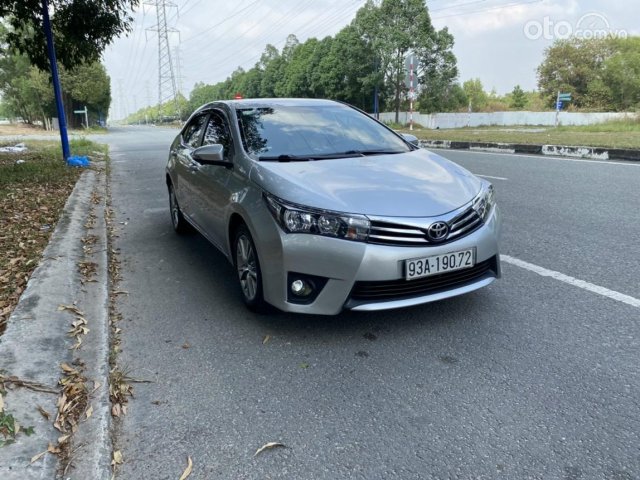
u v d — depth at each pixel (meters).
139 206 7.36
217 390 2.52
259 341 3.02
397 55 36.78
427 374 2.61
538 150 12.12
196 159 3.70
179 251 4.99
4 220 5.93
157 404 2.42
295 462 2.01
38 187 8.47
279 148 3.70
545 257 4.25
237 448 2.10
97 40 12.13
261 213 3.00
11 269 4.12
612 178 7.74
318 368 2.70
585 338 2.89
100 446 2.05
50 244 4.79
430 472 1.93
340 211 2.76
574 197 6.47
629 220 5.25
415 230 2.79
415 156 3.76
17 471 1.86
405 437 2.14
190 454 2.07
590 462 1.95
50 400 2.31
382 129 4.34
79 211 6.48
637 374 2.52
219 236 3.86
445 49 36.81
